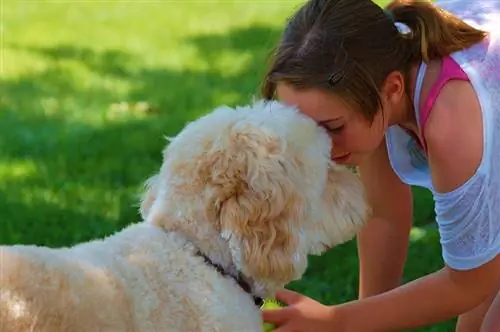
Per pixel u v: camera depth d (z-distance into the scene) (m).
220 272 4.72
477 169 5.01
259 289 4.82
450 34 5.16
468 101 5.01
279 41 5.25
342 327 5.31
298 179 4.66
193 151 4.71
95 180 9.34
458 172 5.04
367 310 5.34
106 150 10.29
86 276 4.29
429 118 5.09
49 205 8.73
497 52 5.16
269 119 4.76
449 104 5.03
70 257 4.40
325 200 4.95
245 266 4.56
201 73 14.05
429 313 5.37
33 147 10.38
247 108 4.91
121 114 11.80
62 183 9.26
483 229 5.14
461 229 5.16
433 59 5.14
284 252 4.57
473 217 5.11
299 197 4.59
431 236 8.30
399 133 5.86
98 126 11.27
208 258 4.71
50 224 8.34
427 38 5.12
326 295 7.29
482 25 5.39
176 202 4.74
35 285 4.07
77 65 14.54
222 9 19.64
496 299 5.75
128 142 10.56
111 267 4.46
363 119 4.98
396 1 5.38
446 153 5.05
